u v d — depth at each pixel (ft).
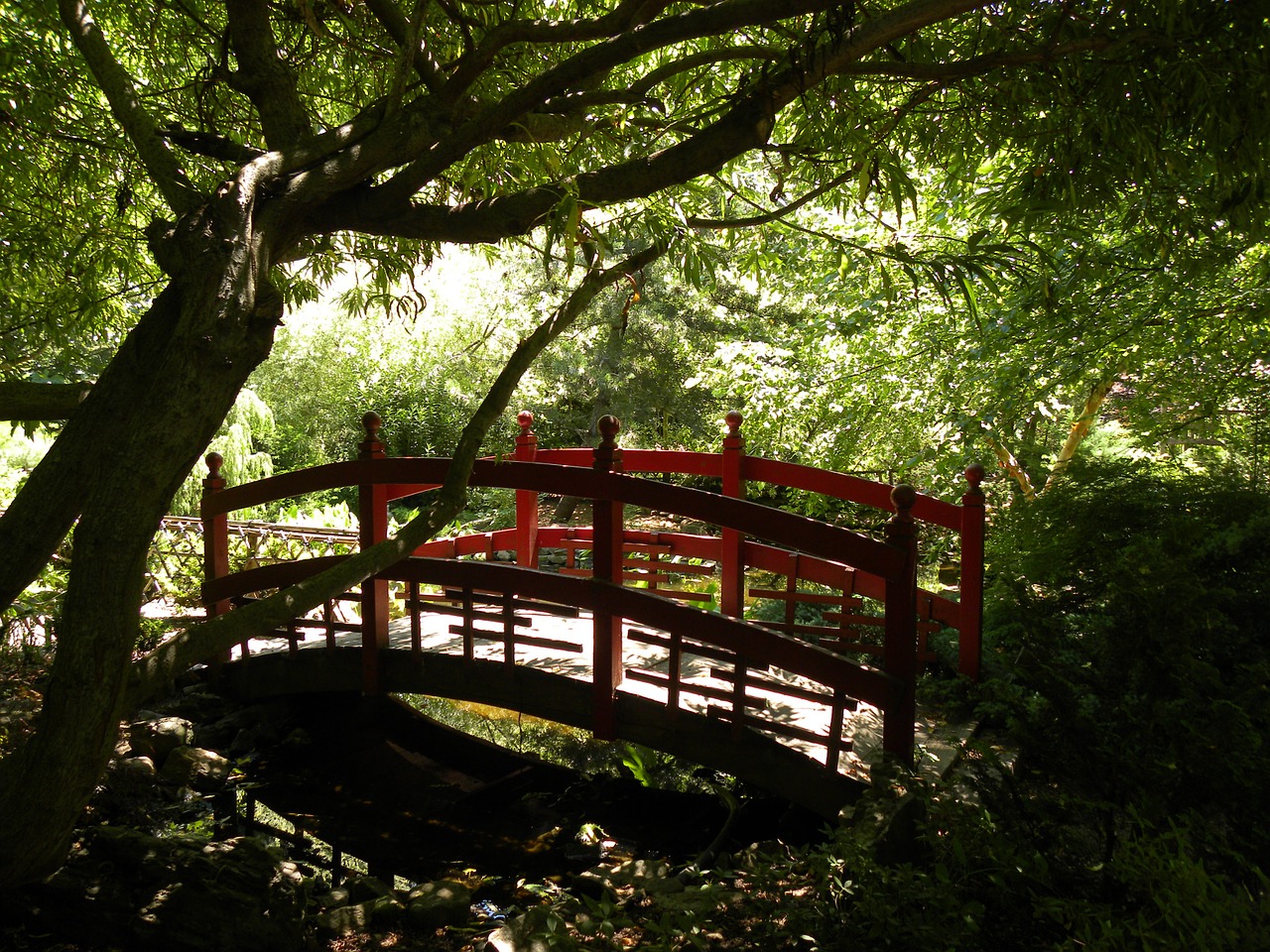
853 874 7.33
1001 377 16.58
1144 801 6.72
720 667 12.78
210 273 7.48
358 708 14.90
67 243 13.69
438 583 12.76
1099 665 8.02
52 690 7.24
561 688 11.92
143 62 14.21
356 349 40.37
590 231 9.12
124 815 11.60
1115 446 22.06
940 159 12.47
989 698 11.76
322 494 39.06
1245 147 8.39
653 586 14.74
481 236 9.14
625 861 11.15
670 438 38.47
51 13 11.46
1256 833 6.56
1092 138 9.46
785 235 14.35
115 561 7.18
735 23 7.22
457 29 11.84
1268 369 16.75
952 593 19.92
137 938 8.52
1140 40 8.07
